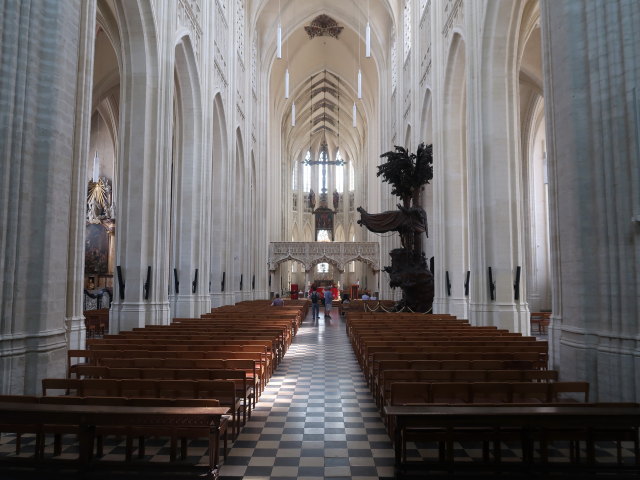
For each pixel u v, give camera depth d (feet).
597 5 27.73
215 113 82.28
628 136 26.20
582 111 28.60
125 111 50.60
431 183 88.33
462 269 68.74
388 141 126.62
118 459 20.51
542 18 33.42
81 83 33.19
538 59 78.48
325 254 142.92
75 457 20.22
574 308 28.89
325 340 63.36
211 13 72.02
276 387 35.32
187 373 24.38
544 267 97.09
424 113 83.56
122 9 49.19
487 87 50.72
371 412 28.50
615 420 17.11
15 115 27.45
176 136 68.85
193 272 67.72
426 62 81.41
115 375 24.66
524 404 18.60
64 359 29.45
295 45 139.23
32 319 27.81
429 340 36.29
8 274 26.63
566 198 29.63
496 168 50.14
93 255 102.47
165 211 52.39
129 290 48.85
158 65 51.47
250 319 55.52
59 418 17.07
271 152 155.43
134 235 49.37
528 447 17.99
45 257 28.22
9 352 26.11
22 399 19.12
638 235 25.45
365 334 39.81
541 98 93.20
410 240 73.56
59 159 29.37
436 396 23.88
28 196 27.81
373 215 72.79
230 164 89.45
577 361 27.99
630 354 25.09
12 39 27.43
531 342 33.42
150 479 17.07
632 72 26.17
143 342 34.30
